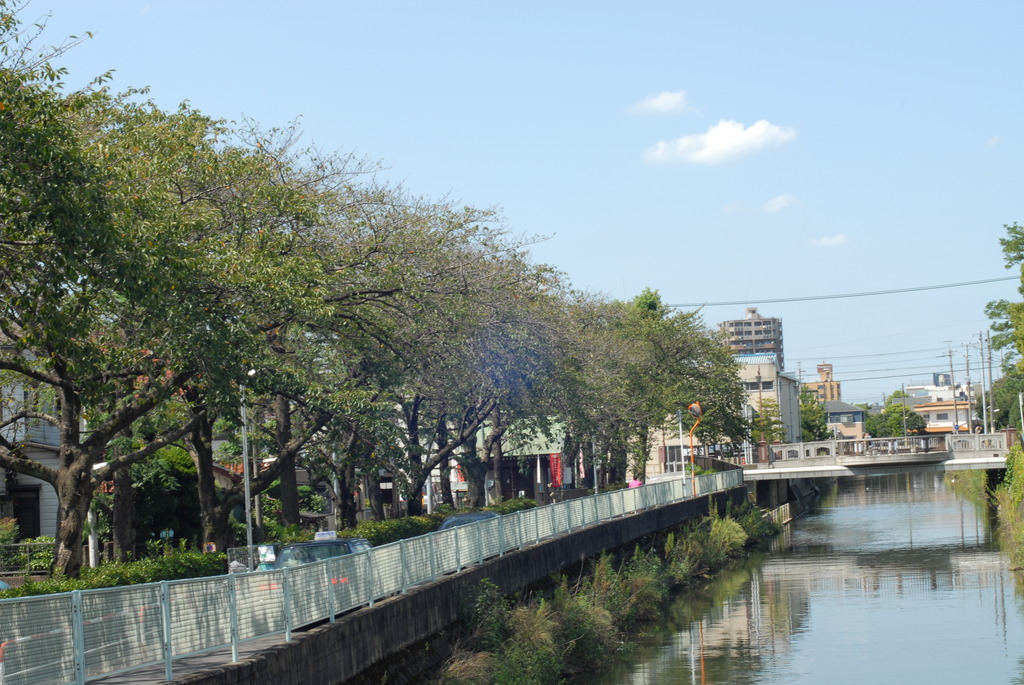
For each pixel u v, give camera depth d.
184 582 13.49
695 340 67.94
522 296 36.53
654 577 40.28
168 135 21.67
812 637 33.34
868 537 64.25
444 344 30.00
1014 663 28.34
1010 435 67.06
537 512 33.22
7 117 15.56
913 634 33.22
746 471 73.31
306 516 56.78
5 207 15.62
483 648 24.16
